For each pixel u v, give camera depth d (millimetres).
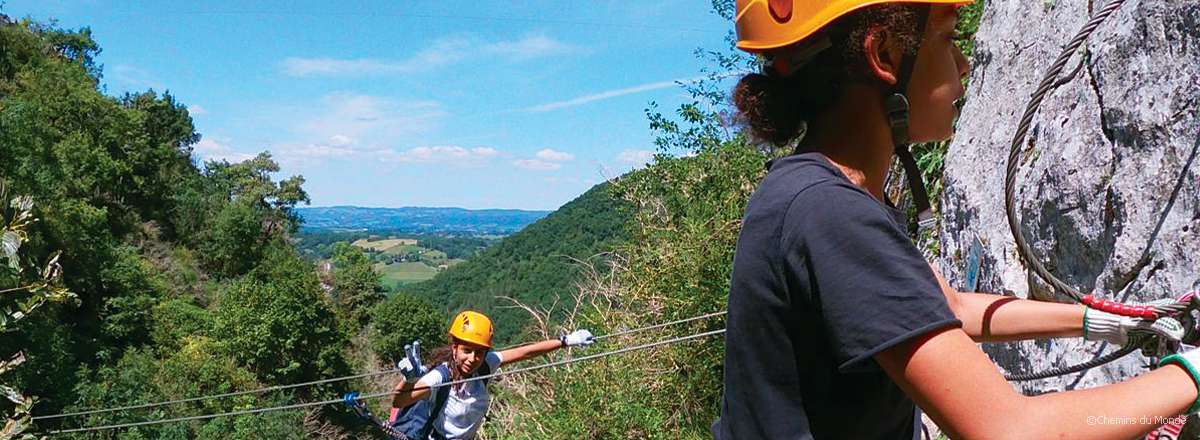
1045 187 2242
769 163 1222
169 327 41312
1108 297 1892
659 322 8625
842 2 1119
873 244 992
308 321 41375
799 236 1038
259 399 35219
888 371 986
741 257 1125
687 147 9414
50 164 36750
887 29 1118
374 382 47000
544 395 9031
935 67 1170
